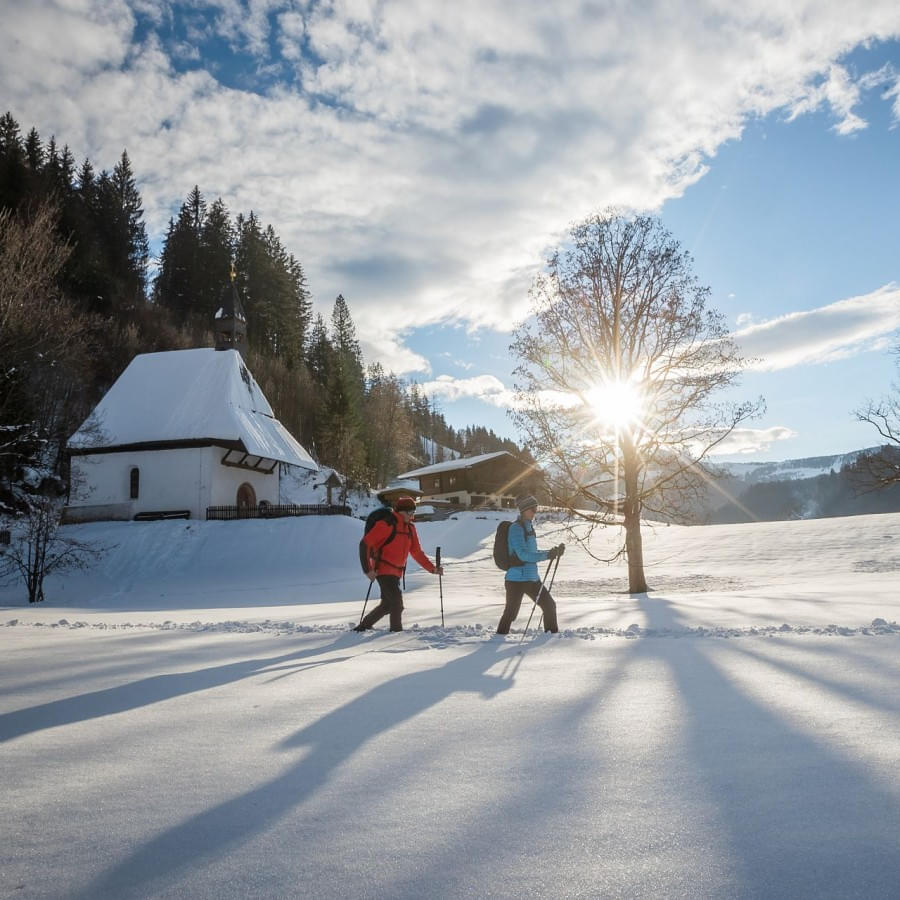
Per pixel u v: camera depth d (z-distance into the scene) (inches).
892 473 1268.5
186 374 1780.3
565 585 983.6
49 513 1123.9
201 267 3531.0
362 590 1005.2
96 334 2337.6
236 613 591.5
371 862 86.0
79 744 143.9
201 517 1583.4
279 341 3550.7
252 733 150.3
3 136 2866.6
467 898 76.9
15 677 230.5
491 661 240.1
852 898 75.0
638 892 77.2
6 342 1229.1
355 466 2874.0
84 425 1683.1
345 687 199.3
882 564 1052.5
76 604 1009.5
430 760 127.0
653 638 290.5
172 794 111.7
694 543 1456.7
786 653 233.1
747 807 99.7
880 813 95.7
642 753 127.0
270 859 87.4
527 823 96.7
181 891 79.7
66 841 93.8
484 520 2022.6
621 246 787.4
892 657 217.2
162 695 195.2
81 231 2738.7
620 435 779.4
